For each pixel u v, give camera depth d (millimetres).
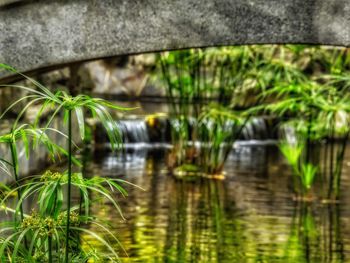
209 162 11586
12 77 6113
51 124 9852
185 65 12031
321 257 6828
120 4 5969
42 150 9352
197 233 7609
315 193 10172
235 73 11742
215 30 5941
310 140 10938
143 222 7969
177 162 11805
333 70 10398
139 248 6891
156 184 10508
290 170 12219
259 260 6656
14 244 4461
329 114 9422
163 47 5973
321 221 8383
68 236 4258
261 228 7941
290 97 10289
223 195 9852
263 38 5922
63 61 6023
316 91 10273
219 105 11898
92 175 10930
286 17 5895
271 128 16641
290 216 8633
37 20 6016
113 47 5996
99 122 14898
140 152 14336
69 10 5992
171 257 6641
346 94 9867
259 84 11094
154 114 16094
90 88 15305
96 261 4910
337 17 5863
